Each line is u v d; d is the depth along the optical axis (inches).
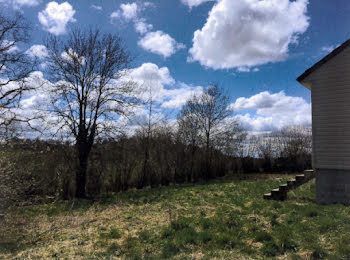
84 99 665.0
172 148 945.5
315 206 340.8
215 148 1101.7
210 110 1105.4
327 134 381.7
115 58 699.4
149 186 840.9
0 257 241.1
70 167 649.0
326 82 386.6
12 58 459.5
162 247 237.8
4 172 338.3
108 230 310.5
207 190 640.4
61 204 543.8
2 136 376.8
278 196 446.6
